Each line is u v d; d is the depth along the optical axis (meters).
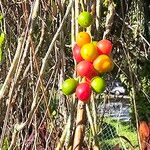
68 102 0.20
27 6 0.21
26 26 0.19
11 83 0.19
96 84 0.16
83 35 0.17
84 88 0.16
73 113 0.17
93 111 0.17
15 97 0.20
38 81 0.18
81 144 0.17
